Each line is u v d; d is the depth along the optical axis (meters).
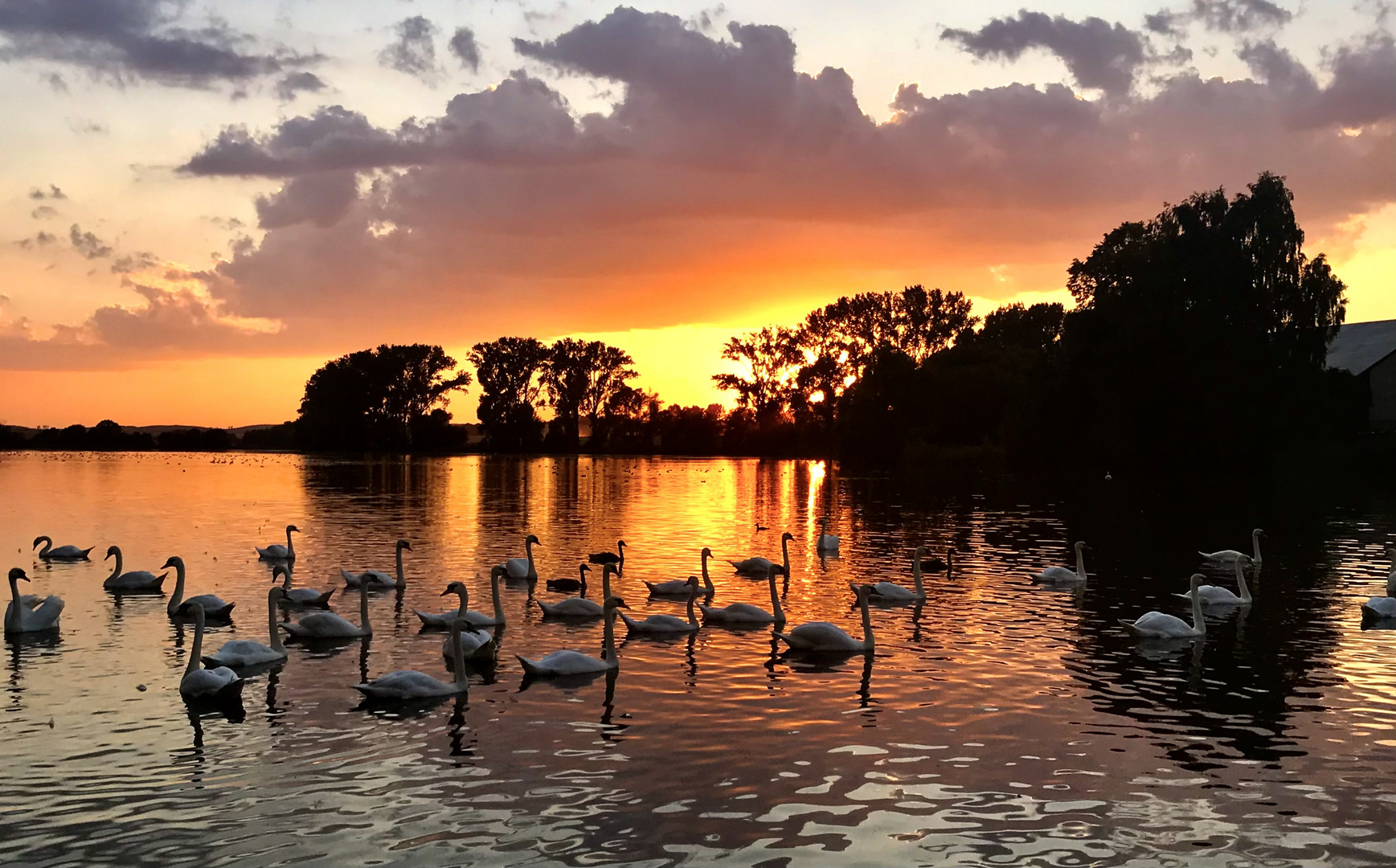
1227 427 85.00
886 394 127.62
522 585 32.22
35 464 116.75
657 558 39.19
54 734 17.31
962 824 13.94
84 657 22.48
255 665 21.72
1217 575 34.72
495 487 81.38
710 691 19.91
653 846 13.23
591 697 19.47
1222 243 86.19
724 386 170.38
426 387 176.50
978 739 17.22
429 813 14.17
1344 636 25.12
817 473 106.06
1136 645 24.06
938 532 47.97
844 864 12.80
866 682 20.64
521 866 12.69
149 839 13.43
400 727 17.66
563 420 183.50
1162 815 14.26
